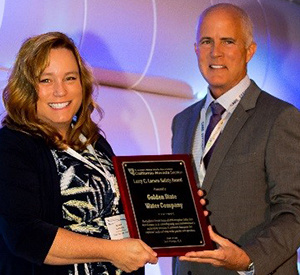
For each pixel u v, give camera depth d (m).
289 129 2.63
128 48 3.62
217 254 2.34
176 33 3.88
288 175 2.59
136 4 3.65
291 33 4.78
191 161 2.59
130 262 2.21
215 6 2.87
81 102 2.44
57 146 2.33
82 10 3.34
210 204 2.68
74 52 2.39
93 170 2.37
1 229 2.22
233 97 2.78
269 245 2.51
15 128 2.30
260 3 4.56
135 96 3.73
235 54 2.77
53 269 2.24
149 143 3.72
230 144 2.70
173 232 2.34
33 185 2.24
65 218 2.27
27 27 3.11
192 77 4.04
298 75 4.87
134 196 2.35
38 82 2.30
